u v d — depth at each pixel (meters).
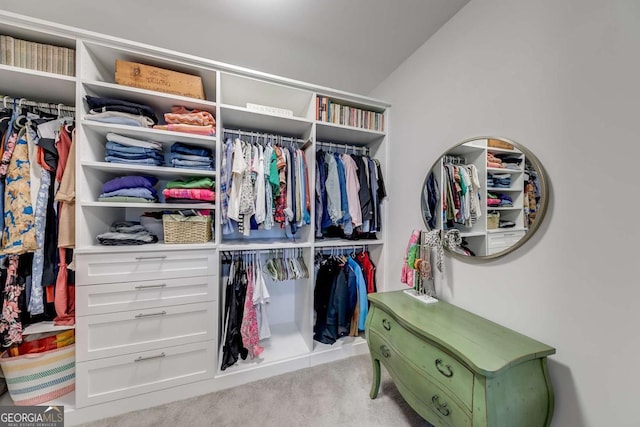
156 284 1.44
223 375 1.57
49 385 1.33
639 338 0.80
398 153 1.99
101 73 1.48
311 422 1.32
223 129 1.83
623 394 0.83
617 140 0.85
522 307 1.12
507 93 1.20
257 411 1.39
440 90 1.59
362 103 2.03
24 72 1.21
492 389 0.84
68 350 1.39
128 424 1.30
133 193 1.45
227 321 1.66
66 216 1.33
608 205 0.87
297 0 1.37
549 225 1.03
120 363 1.37
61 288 1.34
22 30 1.21
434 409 1.03
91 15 1.45
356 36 1.66
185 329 1.50
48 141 1.31
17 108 1.34
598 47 0.89
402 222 1.94
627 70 0.83
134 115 1.43
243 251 2.00
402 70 1.95
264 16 1.49
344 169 1.99
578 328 0.94
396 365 1.26
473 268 1.35
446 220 1.52
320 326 1.98
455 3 1.41
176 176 1.78
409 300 1.46
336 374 1.72
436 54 1.62
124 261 1.37
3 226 1.23
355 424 1.31
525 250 1.12
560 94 1.00
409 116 1.87
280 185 1.75
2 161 1.23
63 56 1.31
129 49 1.37
